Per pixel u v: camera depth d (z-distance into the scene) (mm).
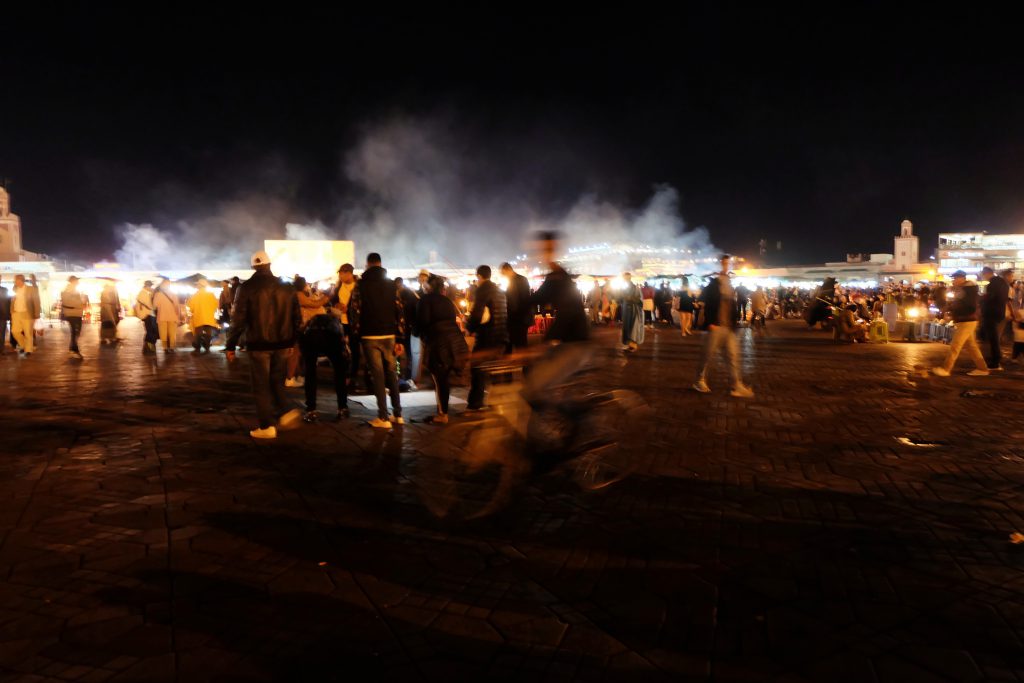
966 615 3523
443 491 5379
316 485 5629
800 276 53188
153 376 12047
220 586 3822
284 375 7387
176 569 4035
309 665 3061
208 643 3240
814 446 6883
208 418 8305
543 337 5488
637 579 3924
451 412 8672
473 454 5371
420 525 4746
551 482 5625
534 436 5293
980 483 5664
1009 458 6434
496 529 4672
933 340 19797
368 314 7641
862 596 3723
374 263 7727
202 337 16328
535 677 2984
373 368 7695
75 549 4320
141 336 22188
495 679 2967
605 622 3453
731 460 6352
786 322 31359
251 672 3006
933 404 9234
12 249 73688
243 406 9094
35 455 6551
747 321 27234
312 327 8016
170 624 3412
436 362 7902
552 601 3666
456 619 3475
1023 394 10023
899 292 25734
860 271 86125
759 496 5328
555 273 5395
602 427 5543
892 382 11273
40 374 12336
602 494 5375
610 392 5633
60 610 3547
